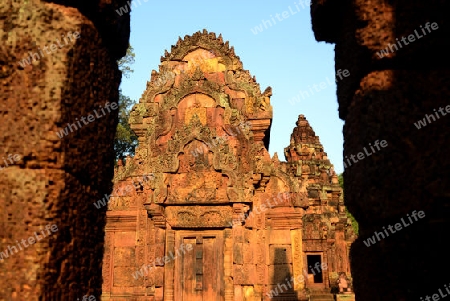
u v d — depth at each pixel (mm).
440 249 3477
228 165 24000
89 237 4273
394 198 3648
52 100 3982
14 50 4094
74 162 4090
